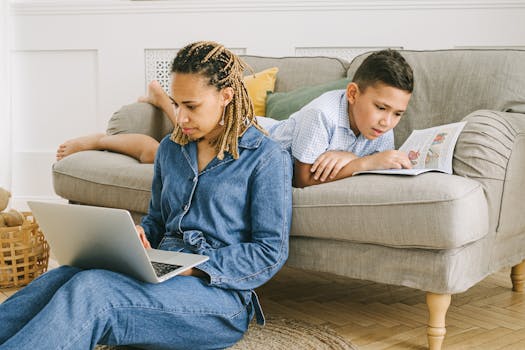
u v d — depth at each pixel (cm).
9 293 210
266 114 239
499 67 205
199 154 158
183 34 313
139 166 211
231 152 154
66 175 225
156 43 316
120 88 322
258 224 153
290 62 252
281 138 181
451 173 167
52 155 333
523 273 214
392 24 293
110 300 128
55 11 322
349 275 164
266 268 150
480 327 179
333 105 175
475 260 158
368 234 156
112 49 320
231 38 309
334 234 161
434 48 290
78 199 225
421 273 153
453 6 286
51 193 336
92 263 142
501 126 172
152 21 315
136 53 319
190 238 151
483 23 285
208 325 142
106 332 130
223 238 153
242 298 150
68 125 332
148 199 200
